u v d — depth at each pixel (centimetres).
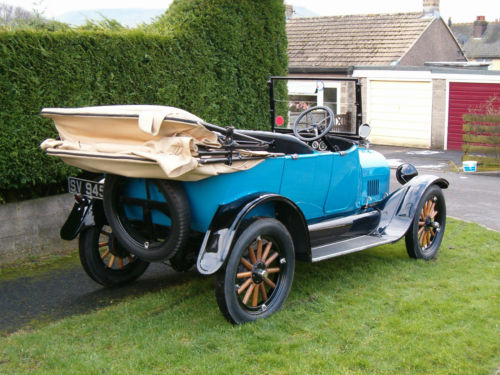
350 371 341
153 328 404
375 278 516
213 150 392
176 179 381
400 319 417
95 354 362
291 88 858
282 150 482
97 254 495
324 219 521
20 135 568
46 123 588
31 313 453
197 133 377
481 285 489
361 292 478
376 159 599
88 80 619
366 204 569
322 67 1878
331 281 508
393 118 1816
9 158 562
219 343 378
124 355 362
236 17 788
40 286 518
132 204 428
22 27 583
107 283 500
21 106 566
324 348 372
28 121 573
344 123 1670
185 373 340
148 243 416
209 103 767
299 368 344
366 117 1856
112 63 642
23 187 611
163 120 363
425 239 584
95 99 628
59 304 473
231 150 397
